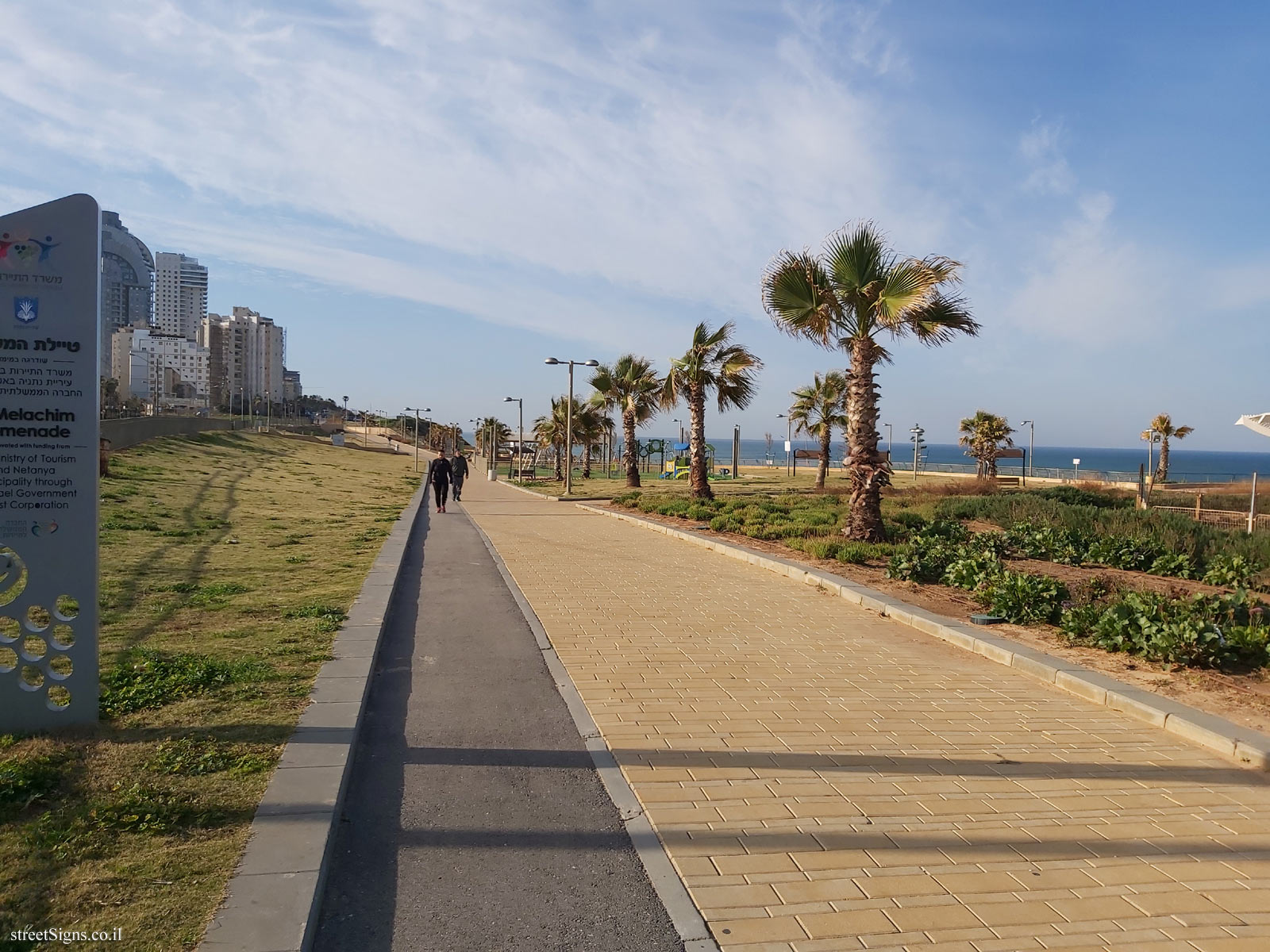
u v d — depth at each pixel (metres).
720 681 6.88
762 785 4.81
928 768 5.16
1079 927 3.43
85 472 4.98
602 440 66.06
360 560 12.26
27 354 4.86
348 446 87.69
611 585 11.30
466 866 3.83
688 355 26.14
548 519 22.00
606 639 8.21
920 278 13.98
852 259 14.72
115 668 6.00
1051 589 9.01
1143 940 3.34
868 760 5.26
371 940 3.24
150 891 3.28
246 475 32.16
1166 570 12.99
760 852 4.01
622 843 4.09
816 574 11.70
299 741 4.90
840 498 27.66
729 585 11.39
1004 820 4.44
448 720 5.80
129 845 3.63
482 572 12.23
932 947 3.26
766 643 8.21
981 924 3.43
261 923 3.09
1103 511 19.25
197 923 3.08
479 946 3.22
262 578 10.44
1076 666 7.23
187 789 4.18
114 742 4.76
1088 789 4.90
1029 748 5.56
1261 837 4.32
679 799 4.59
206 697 5.61
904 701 6.51
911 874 3.83
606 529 19.14
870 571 12.18
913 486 39.00
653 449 68.62
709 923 3.40
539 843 4.07
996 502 21.97
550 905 3.52
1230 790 4.94
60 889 3.26
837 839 4.17
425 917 3.41
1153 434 53.88
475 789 4.67
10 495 4.88
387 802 4.47
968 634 8.33
